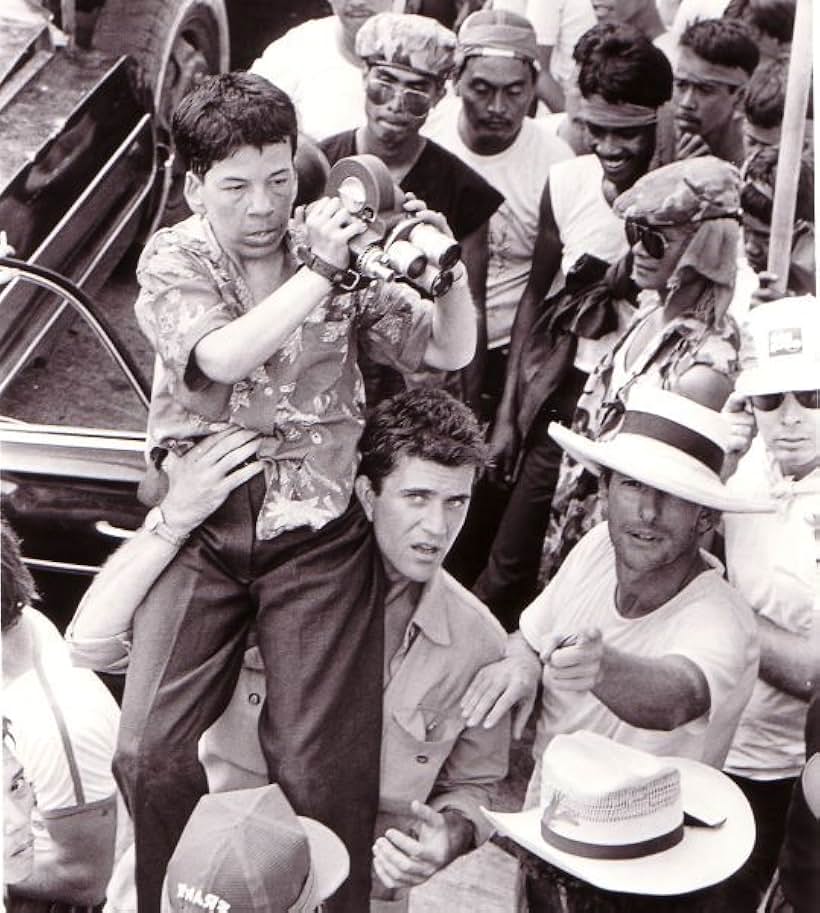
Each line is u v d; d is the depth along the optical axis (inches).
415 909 134.3
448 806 132.6
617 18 131.2
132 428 135.2
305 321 118.4
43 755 131.9
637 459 131.1
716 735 133.9
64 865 133.7
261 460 122.3
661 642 133.0
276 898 116.7
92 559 134.1
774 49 129.6
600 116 131.6
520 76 132.2
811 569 131.1
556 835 125.6
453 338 119.6
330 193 114.7
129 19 135.6
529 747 136.1
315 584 124.5
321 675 125.3
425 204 125.3
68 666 132.9
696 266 131.5
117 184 136.8
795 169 129.9
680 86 130.8
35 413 135.7
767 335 130.8
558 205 133.6
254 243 116.4
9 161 135.5
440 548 126.9
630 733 133.6
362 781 128.1
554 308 134.6
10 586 133.3
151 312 116.2
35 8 135.8
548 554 135.0
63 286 133.2
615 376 133.6
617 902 125.4
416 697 130.1
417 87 132.0
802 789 132.5
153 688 126.0
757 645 132.4
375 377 130.7
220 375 114.0
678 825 126.9
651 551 132.1
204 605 125.1
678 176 130.9
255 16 135.0
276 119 115.0
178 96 136.5
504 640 133.1
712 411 131.1
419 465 125.0
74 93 136.5
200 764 127.4
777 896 134.6
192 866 117.0
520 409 135.6
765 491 131.3
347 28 133.3
